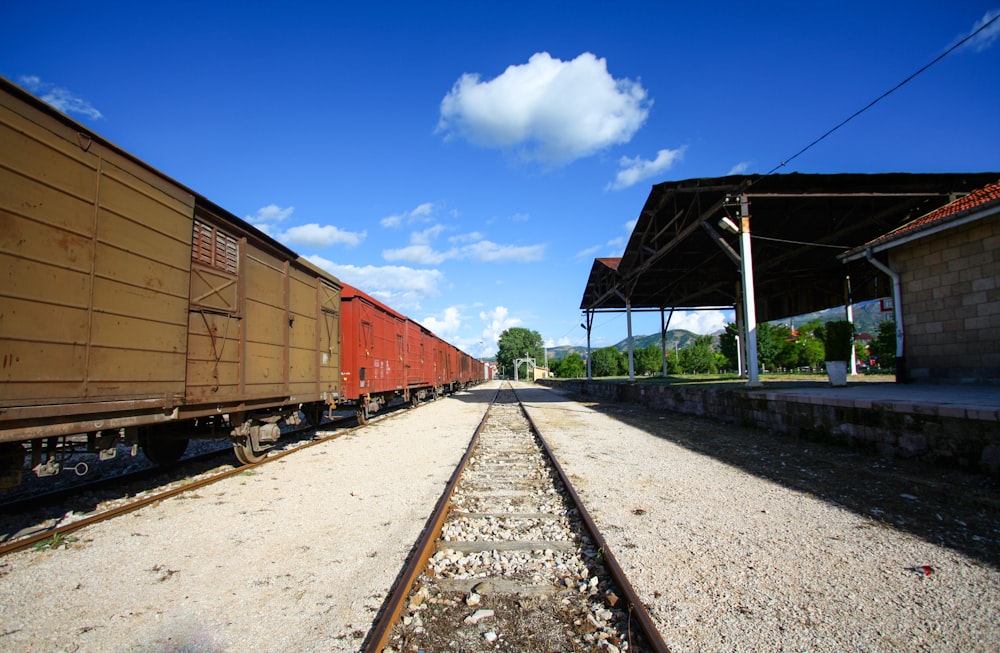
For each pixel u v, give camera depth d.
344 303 12.58
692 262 22.30
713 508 5.20
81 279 4.42
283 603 3.24
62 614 3.12
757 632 2.80
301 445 9.65
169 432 6.89
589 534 4.36
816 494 5.64
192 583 3.55
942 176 12.41
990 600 3.14
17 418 3.83
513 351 127.75
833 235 14.70
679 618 2.95
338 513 5.23
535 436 11.22
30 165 4.00
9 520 5.08
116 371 4.77
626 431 11.80
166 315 5.46
